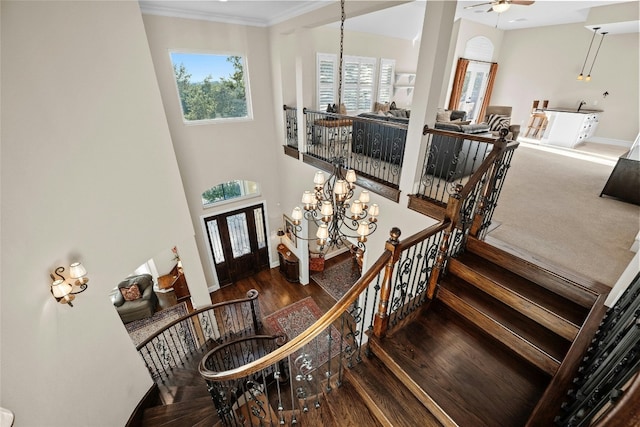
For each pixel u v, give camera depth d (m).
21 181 2.16
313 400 2.09
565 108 7.55
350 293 1.82
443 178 4.20
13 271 2.04
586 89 7.21
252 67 5.63
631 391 0.61
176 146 5.31
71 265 2.43
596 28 6.03
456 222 2.43
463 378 1.94
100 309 2.84
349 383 2.17
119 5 2.90
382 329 2.21
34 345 2.12
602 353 1.52
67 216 2.53
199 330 5.09
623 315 1.59
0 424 1.43
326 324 1.75
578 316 2.08
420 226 3.48
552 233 3.00
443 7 2.60
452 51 7.12
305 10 4.37
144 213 3.44
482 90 8.55
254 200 6.67
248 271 7.14
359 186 4.20
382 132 4.41
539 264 2.44
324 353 4.70
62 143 2.49
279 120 6.07
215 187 6.25
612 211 3.52
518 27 7.70
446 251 2.51
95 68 2.74
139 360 3.31
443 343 2.21
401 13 6.29
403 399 1.94
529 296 2.27
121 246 3.15
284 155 6.26
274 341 4.51
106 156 2.91
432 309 2.55
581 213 3.47
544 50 7.64
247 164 6.29
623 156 3.84
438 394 1.84
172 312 5.91
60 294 2.31
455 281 2.67
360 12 3.57
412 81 8.52
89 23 2.65
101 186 2.88
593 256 2.59
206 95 5.45
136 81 3.16
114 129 2.98
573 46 7.19
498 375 1.97
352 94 7.50
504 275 2.53
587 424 1.12
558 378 1.70
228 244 6.63
